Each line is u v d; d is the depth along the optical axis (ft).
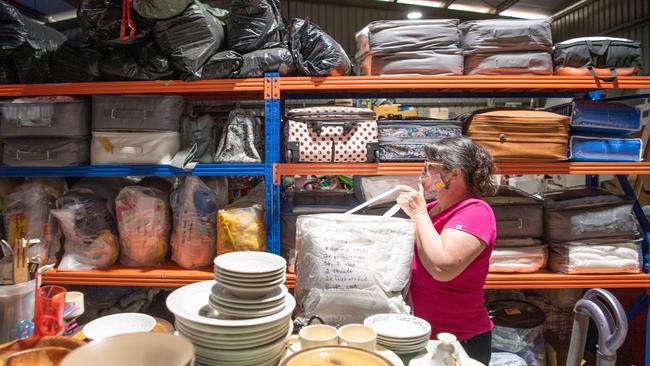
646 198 10.64
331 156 6.83
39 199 7.21
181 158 6.98
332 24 23.59
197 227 7.14
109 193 7.64
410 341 3.65
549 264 7.59
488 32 6.81
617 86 6.88
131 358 2.47
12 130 7.00
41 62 7.12
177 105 7.17
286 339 3.29
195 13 6.54
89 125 7.33
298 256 4.29
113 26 6.47
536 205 7.39
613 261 7.13
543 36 6.80
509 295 8.76
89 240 7.16
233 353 2.96
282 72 6.95
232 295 3.21
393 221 4.23
